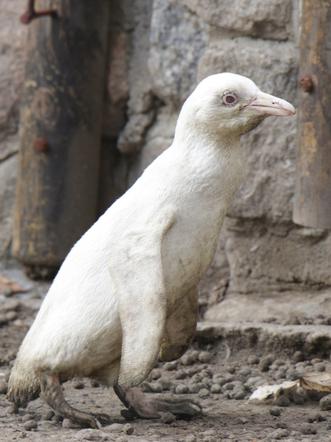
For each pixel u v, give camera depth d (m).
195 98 8.05
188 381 9.88
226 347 10.70
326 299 11.09
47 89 12.62
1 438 7.69
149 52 12.48
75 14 12.53
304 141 10.23
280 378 9.77
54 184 12.66
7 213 13.51
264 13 11.16
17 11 13.38
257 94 8.02
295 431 7.86
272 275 11.45
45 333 7.98
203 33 11.91
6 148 13.52
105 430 7.91
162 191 7.93
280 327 10.50
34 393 8.16
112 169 13.16
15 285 13.02
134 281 7.76
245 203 11.32
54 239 12.70
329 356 10.21
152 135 12.70
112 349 7.97
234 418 8.43
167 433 7.87
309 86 10.12
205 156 7.99
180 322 8.48
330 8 9.97
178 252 7.91
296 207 10.41
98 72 12.75
